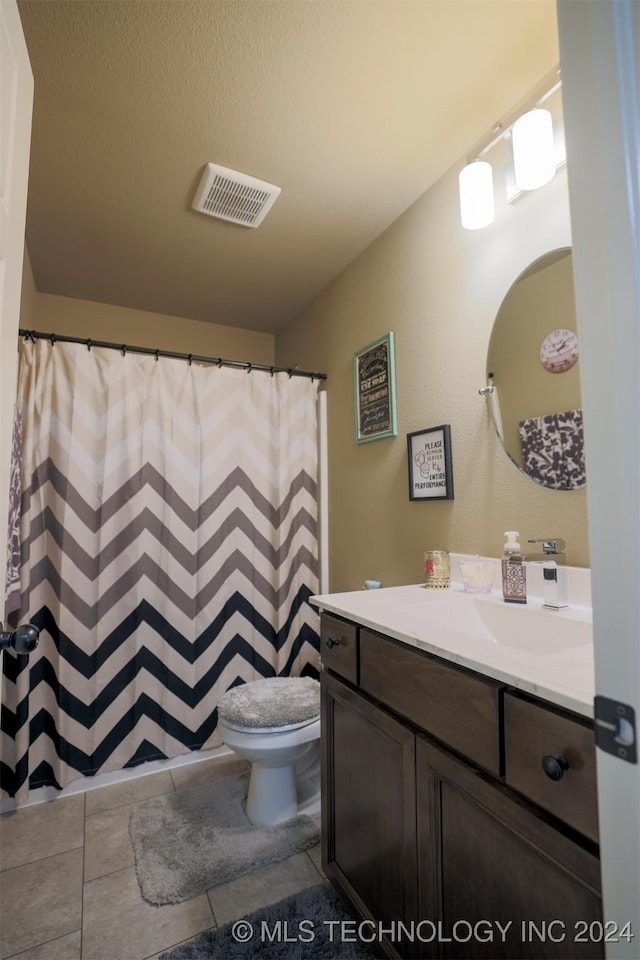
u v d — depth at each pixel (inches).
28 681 69.8
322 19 44.5
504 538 55.5
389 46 47.0
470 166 54.2
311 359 103.9
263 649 88.7
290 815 64.9
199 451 85.2
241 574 87.7
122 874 55.2
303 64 48.8
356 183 67.1
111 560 77.5
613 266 20.6
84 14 43.9
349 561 86.4
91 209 72.2
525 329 53.4
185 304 106.4
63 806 69.0
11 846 60.2
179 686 81.0
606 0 21.3
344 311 90.2
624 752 19.8
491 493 57.4
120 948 45.6
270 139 58.8
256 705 64.4
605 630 20.8
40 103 52.9
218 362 88.5
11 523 61.5
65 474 74.7
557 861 27.1
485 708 32.2
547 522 50.6
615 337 20.5
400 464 73.4
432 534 66.7
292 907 49.7
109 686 76.4
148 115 54.9
